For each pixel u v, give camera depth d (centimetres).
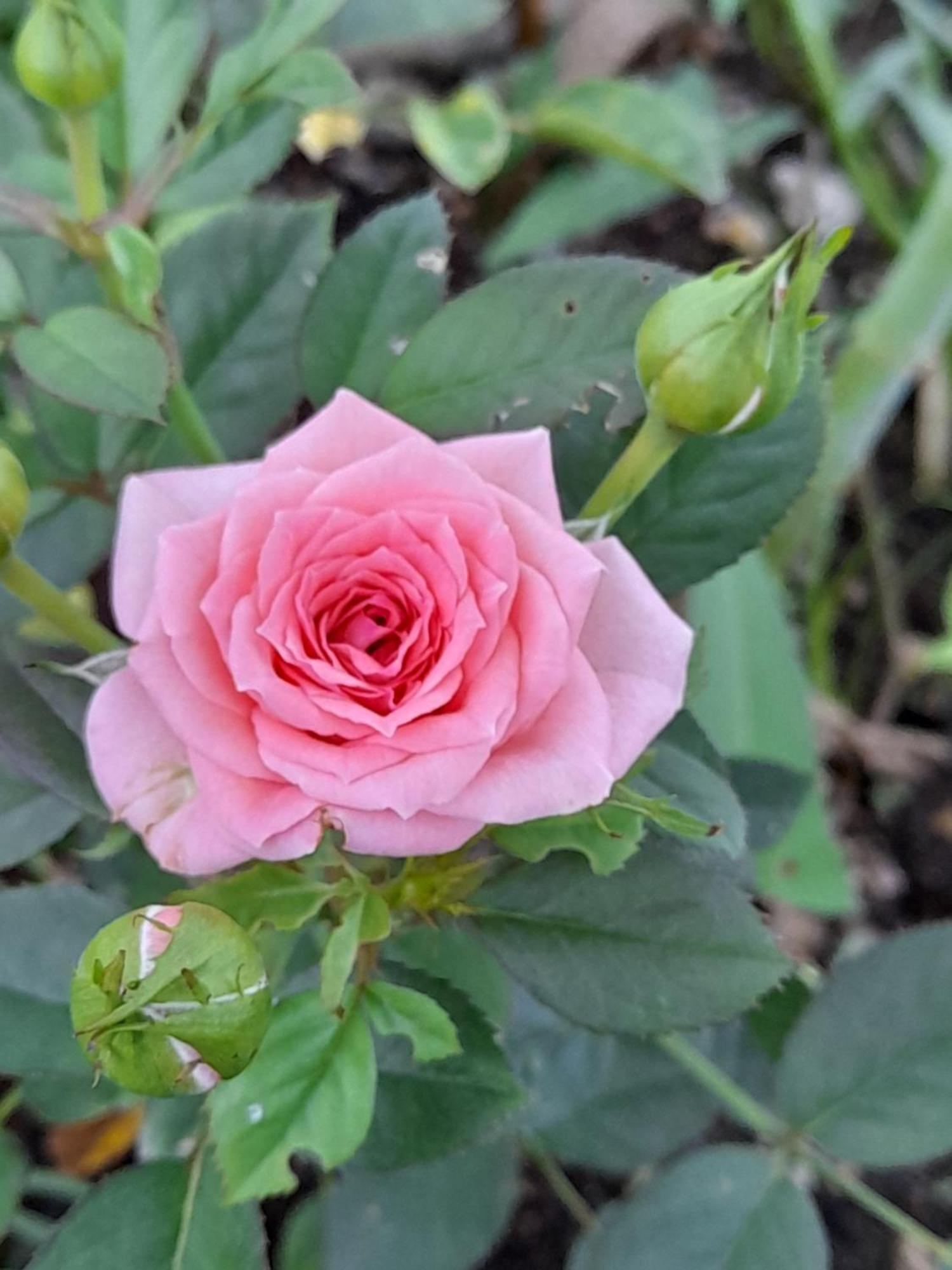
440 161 38
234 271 23
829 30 44
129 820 16
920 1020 22
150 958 14
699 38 48
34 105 27
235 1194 15
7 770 20
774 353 16
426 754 15
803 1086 22
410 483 16
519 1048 26
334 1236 24
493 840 18
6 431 24
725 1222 21
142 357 17
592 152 42
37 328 17
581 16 46
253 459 23
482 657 15
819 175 47
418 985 19
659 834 19
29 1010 19
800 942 37
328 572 15
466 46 45
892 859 39
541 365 19
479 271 44
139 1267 17
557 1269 33
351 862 18
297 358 21
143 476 17
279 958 18
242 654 15
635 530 20
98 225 19
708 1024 18
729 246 46
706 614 33
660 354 16
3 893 20
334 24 28
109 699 16
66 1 17
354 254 21
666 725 18
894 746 40
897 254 45
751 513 20
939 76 46
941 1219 34
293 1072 16
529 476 16
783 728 32
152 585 16
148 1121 22
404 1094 19
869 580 42
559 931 18
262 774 15
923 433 43
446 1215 24
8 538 17
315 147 40
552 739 15
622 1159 25
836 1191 34
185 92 20
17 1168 23
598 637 16
